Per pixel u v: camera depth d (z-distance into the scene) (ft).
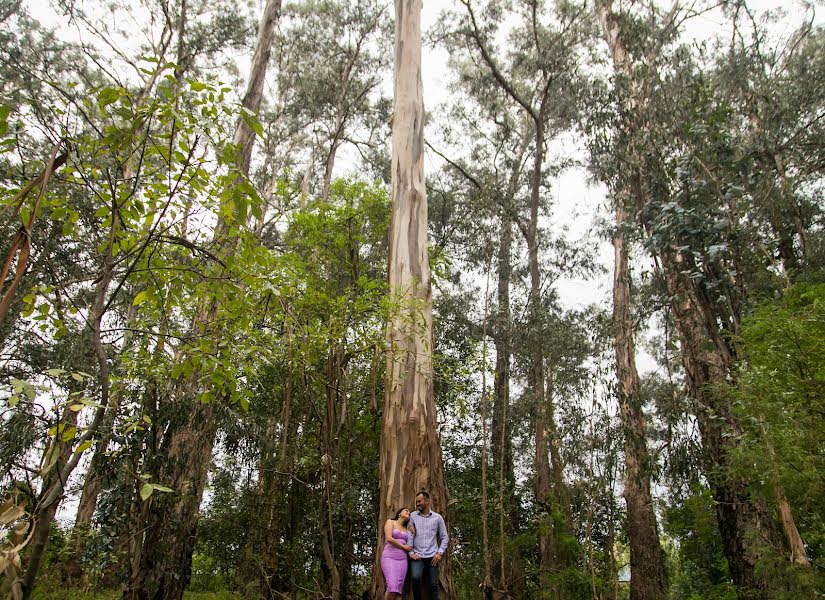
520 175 59.00
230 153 9.41
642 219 30.71
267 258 11.26
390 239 28.40
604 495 29.81
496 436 38.17
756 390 17.85
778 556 18.13
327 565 25.50
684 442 27.84
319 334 22.54
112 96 8.84
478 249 46.39
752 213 28.17
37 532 5.60
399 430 23.16
